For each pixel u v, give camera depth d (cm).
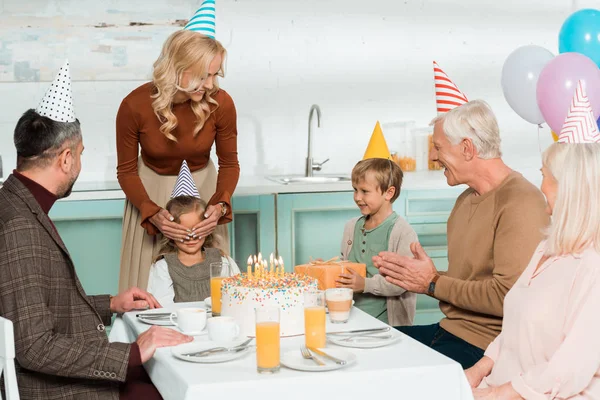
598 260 160
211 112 271
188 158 277
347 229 284
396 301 258
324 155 421
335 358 151
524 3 438
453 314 219
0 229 163
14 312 160
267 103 413
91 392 172
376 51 423
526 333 168
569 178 164
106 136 394
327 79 418
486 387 183
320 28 415
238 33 407
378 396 147
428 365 150
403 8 424
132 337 199
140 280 280
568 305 162
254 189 358
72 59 385
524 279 176
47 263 166
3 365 150
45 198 173
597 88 270
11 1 377
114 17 387
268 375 144
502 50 438
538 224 198
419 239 373
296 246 365
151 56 392
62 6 382
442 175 398
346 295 191
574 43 305
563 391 159
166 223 256
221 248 284
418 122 430
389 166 266
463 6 431
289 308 179
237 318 178
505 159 443
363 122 425
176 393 146
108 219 345
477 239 210
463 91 436
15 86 382
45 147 171
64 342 162
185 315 179
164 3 391
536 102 305
